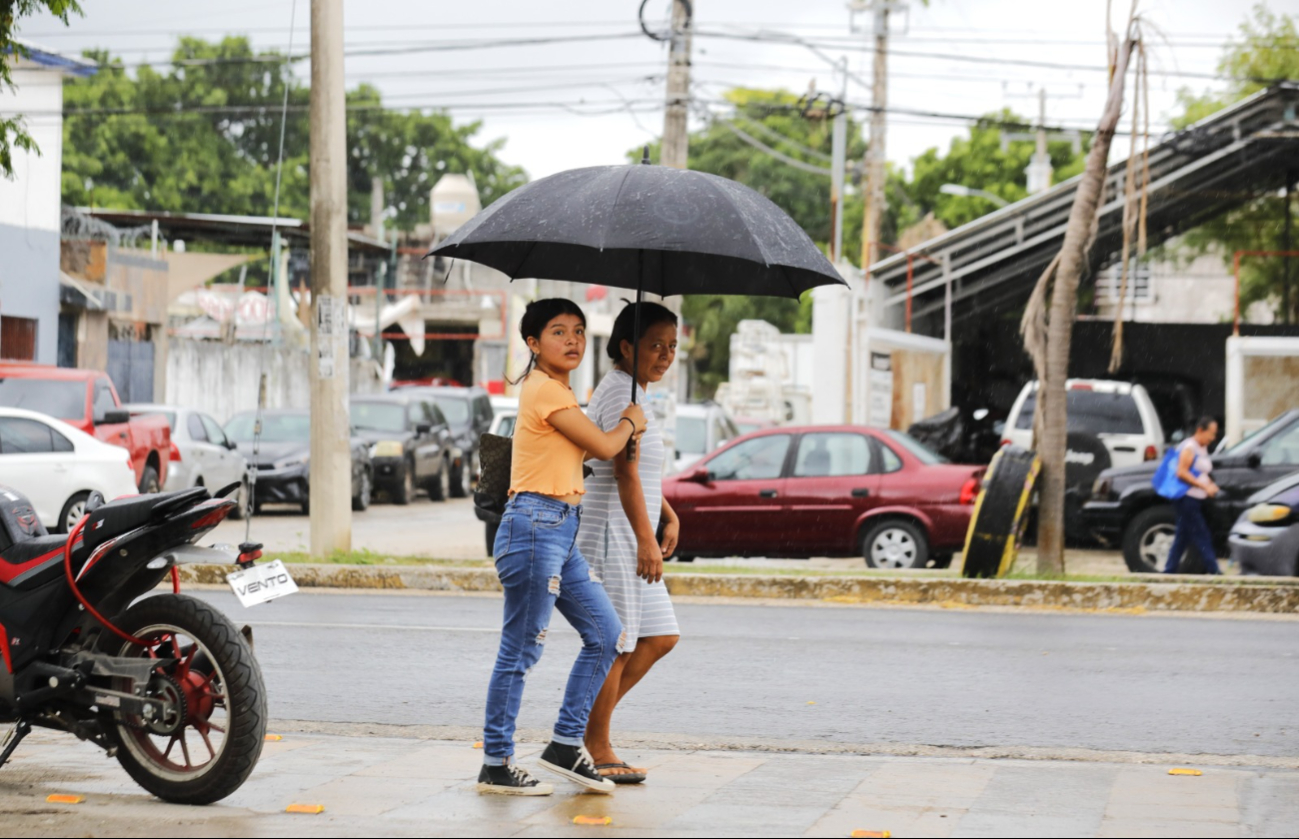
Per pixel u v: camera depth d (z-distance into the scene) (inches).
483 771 304.0
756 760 349.4
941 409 1573.6
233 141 3467.0
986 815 285.9
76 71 1508.4
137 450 1043.9
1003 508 739.4
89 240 1599.4
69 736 378.3
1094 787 316.5
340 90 799.1
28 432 876.0
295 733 388.5
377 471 1414.9
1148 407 1021.8
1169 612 687.7
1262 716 429.4
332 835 263.7
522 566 293.0
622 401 311.7
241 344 2026.3
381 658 519.2
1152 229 1662.2
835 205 1883.6
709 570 770.8
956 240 1519.4
